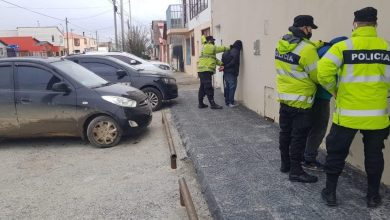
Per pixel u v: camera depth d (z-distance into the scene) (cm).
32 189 543
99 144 737
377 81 361
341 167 396
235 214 401
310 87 442
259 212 403
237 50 1006
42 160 677
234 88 1027
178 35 3009
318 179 479
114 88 779
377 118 366
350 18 486
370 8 366
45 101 736
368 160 387
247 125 797
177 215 446
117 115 733
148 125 830
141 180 560
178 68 3362
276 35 745
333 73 370
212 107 1015
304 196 434
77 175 592
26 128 745
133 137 808
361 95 364
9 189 547
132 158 666
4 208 485
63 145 768
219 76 1466
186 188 445
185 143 716
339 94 379
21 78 746
